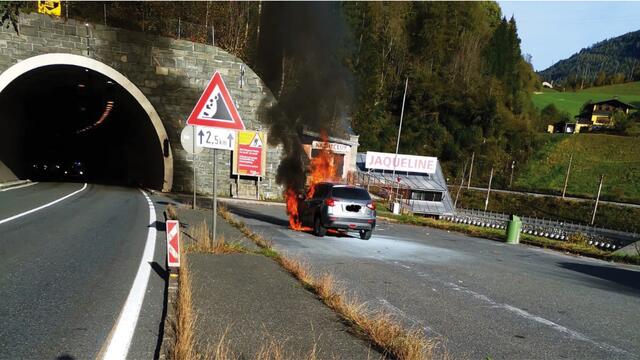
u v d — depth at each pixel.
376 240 13.55
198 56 26.50
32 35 22.88
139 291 5.46
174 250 5.75
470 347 4.45
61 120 42.22
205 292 5.29
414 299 6.28
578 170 83.62
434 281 7.72
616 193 73.94
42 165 35.38
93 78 26.64
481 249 13.84
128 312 4.68
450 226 21.25
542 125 112.56
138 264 6.96
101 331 4.17
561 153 90.06
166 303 5.02
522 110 92.62
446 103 78.25
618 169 81.00
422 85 75.12
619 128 98.88
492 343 4.63
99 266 6.75
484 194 73.00
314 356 3.54
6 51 22.41
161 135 25.80
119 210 14.54
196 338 3.81
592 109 116.62
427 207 47.78
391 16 74.44
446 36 84.19
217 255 7.59
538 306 6.49
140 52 25.27
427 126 76.06
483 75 90.44
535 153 90.62
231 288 5.55
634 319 6.17
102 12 26.45
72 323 4.35
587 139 93.69
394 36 74.56
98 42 24.34
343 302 5.21
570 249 15.67
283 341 3.91
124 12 27.94
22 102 29.75
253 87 27.72
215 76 7.70
